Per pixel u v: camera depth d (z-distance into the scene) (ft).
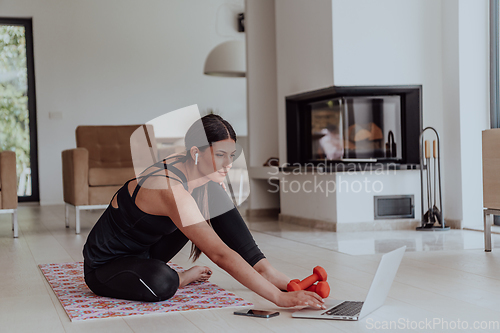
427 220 13.16
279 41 16.14
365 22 13.35
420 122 13.53
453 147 13.44
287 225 14.89
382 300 5.89
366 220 13.41
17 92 23.93
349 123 13.47
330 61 13.41
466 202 13.30
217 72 18.90
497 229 12.70
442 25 13.60
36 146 24.16
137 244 6.43
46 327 5.41
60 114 24.00
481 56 13.28
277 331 5.08
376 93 13.47
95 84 24.49
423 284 7.05
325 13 13.55
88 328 5.31
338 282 7.34
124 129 17.25
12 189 13.01
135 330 5.21
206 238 5.71
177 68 25.59
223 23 26.13
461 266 8.33
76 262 9.43
